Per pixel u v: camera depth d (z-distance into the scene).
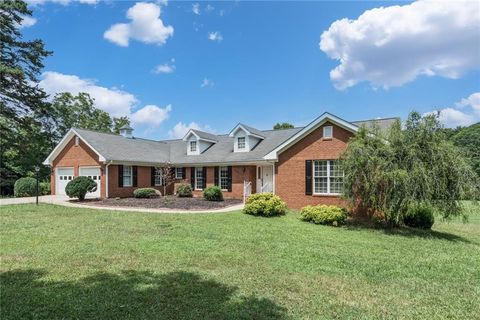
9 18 25.64
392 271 6.88
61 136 35.62
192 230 10.81
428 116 12.01
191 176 24.83
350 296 5.35
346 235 10.95
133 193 22.69
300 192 16.48
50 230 10.57
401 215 12.10
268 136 24.86
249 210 14.69
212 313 4.50
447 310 4.88
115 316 4.35
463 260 8.14
